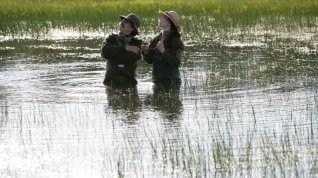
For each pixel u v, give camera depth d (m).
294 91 28.55
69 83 31.14
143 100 27.44
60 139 21.80
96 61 38.00
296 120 23.72
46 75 33.25
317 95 27.67
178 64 30.81
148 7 66.50
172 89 29.56
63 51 42.69
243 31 53.06
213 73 33.31
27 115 24.88
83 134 22.33
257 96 27.73
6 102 27.02
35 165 19.33
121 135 22.17
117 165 19.20
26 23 56.50
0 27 53.97
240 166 18.98
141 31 52.53
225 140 21.44
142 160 19.64
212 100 27.19
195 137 21.81
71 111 25.47
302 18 59.72
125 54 30.64
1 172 18.75
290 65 35.53
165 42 31.03
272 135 21.91
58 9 63.69
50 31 54.25
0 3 66.00
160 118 24.38
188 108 25.86
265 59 37.88
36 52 42.19
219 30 53.19
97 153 20.34
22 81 31.62
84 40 48.69
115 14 60.97
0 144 21.28
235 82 30.81
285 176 18.12
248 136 21.83
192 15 62.81
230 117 24.28
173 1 72.00
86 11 62.41
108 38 31.03
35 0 70.69
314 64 35.84
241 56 39.25
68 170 18.88
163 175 18.39
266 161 19.34
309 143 20.92
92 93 28.81
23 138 21.92
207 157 19.77
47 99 27.56
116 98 27.80
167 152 20.30
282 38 48.28
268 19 58.94
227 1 71.75
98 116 24.67
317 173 18.30
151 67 36.03
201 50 42.12
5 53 41.81
